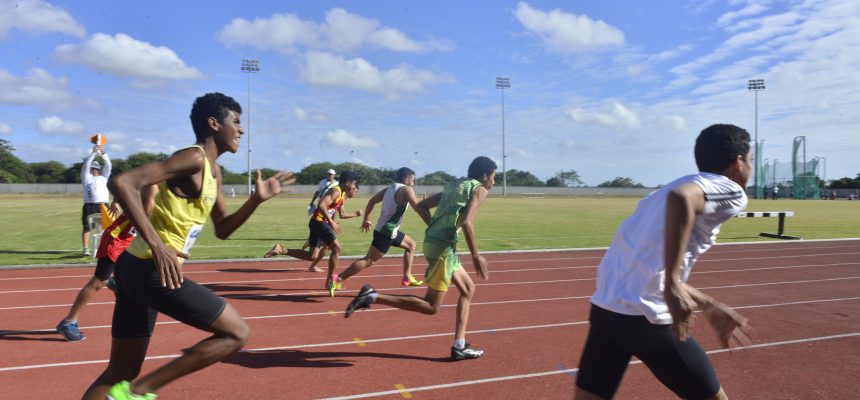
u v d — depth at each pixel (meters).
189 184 2.62
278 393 3.79
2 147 72.00
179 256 2.70
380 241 6.93
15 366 4.31
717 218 2.31
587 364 2.61
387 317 6.06
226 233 2.98
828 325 5.76
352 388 3.90
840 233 17.03
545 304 6.82
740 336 2.42
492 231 17.19
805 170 55.72
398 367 4.37
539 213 27.69
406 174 6.91
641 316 2.35
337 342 5.06
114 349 2.79
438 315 6.18
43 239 13.44
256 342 5.04
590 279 8.69
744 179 2.44
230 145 2.79
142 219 2.36
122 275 2.62
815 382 4.05
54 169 73.50
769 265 10.28
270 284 7.99
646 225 2.40
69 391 3.81
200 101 2.73
